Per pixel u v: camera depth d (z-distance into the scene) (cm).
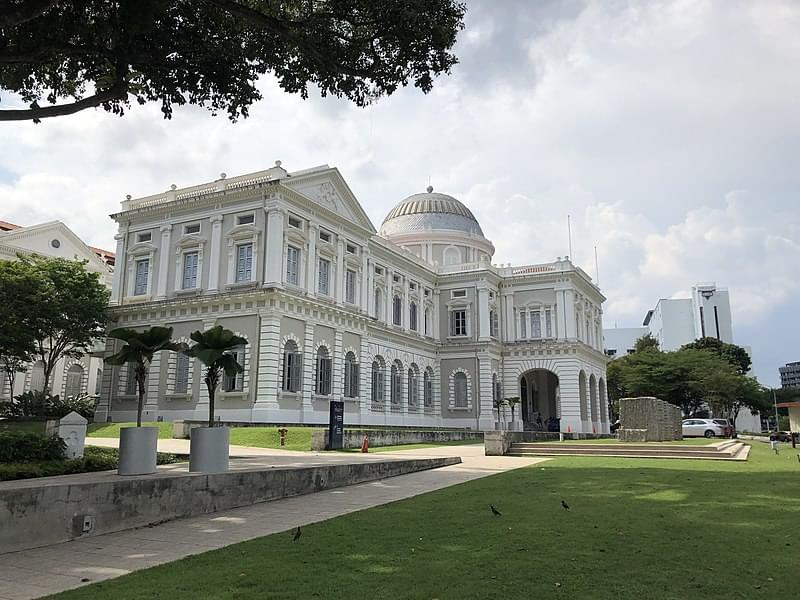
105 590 677
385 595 625
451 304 5731
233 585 673
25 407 3691
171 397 3688
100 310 3859
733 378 6762
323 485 1512
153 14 1292
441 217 6462
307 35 1557
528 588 638
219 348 1435
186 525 1095
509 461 2225
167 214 4006
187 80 1630
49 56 1509
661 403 3259
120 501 1056
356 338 4316
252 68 1700
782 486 1388
